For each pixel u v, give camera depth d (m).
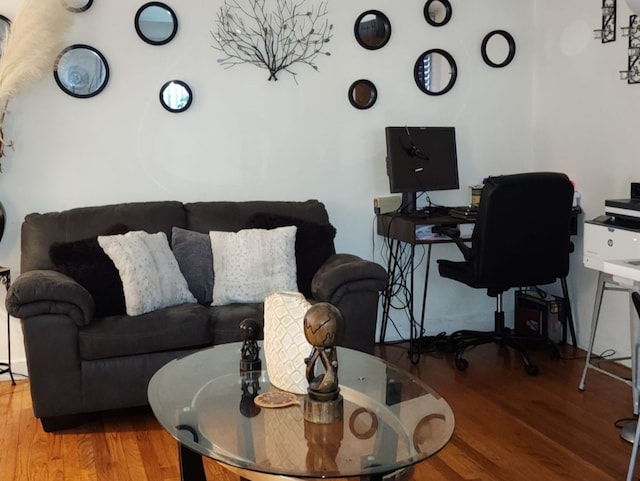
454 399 3.42
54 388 3.04
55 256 3.36
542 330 4.30
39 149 3.77
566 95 4.28
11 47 3.50
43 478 2.65
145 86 3.89
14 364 3.82
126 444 2.96
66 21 3.60
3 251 3.77
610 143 3.93
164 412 2.13
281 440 1.93
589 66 4.06
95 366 3.07
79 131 3.82
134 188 3.95
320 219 3.93
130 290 3.22
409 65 4.34
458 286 4.58
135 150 3.92
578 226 4.21
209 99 4.00
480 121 4.53
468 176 4.55
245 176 4.12
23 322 2.98
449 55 4.39
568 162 4.29
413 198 4.21
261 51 4.05
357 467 1.77
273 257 3.61
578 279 4.25
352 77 4.23
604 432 3.01
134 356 3.13
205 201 4.05
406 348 4.30
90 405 3.09
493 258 3.60
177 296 3.41
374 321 3.41
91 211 3.63
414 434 1.95
